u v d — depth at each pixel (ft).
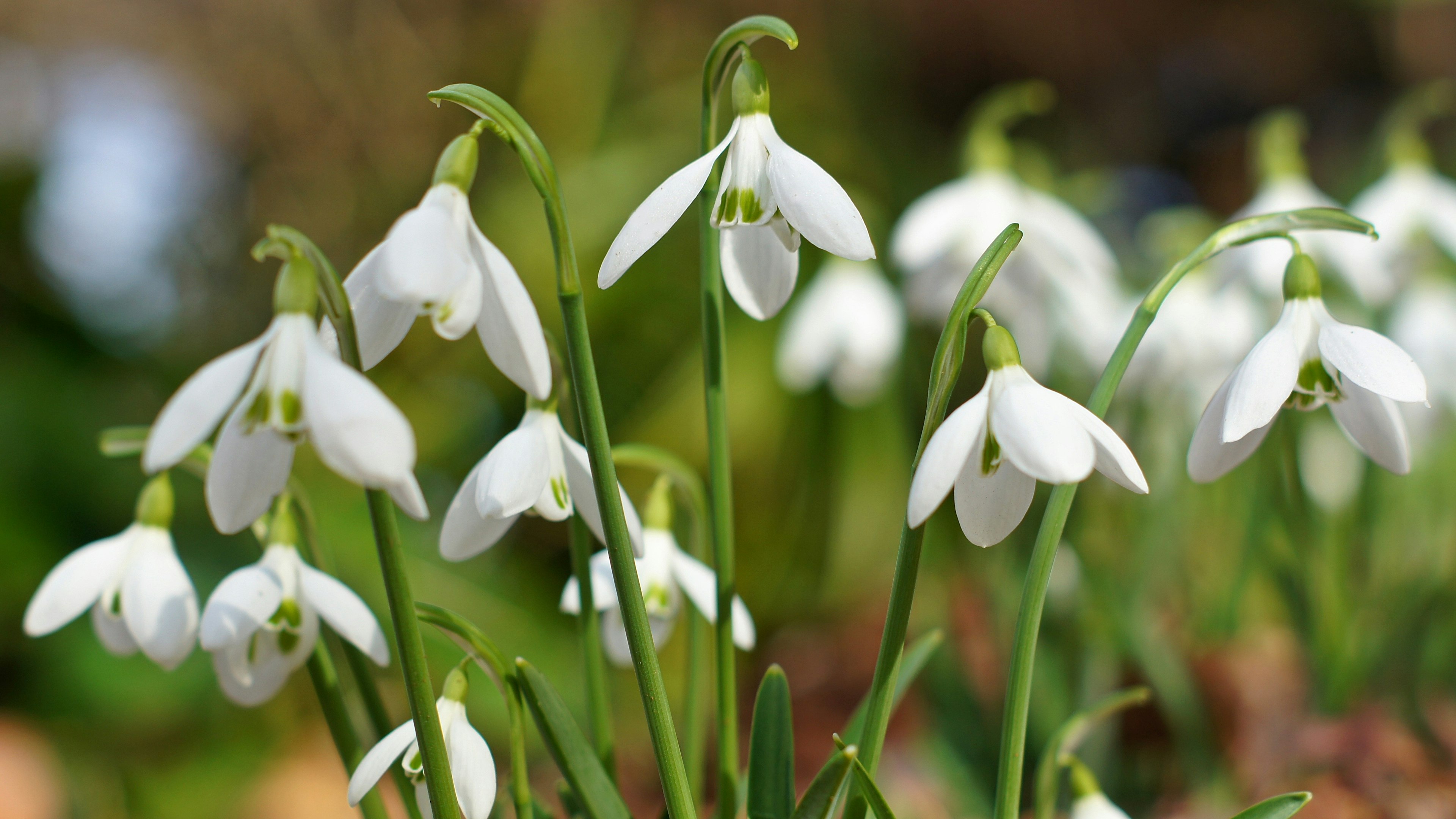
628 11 5.68
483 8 5.60
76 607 1.73
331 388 1.52
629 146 5.43
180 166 5.76
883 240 4.30
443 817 1.60
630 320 5.14
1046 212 2.70
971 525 1.64
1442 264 3.50
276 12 5.35
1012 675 1.63
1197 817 2.56
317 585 1.70
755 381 4.93
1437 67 8.37
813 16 5.87
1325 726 2.79
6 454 4.58
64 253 5.59
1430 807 2.54
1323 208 1.64
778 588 5.12
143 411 5.31
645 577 1.79
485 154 5.64
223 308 5.85
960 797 2.69
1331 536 2.88
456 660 3.86
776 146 1.62
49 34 5.35
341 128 5.60
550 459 1.66
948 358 1.59
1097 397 1.63
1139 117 7.78
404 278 1.54
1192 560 3.71
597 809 1.64
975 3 6.05
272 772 3.99
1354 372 1.62
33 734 3.98
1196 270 2.89
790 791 1.68
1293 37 8.13
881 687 1.62
